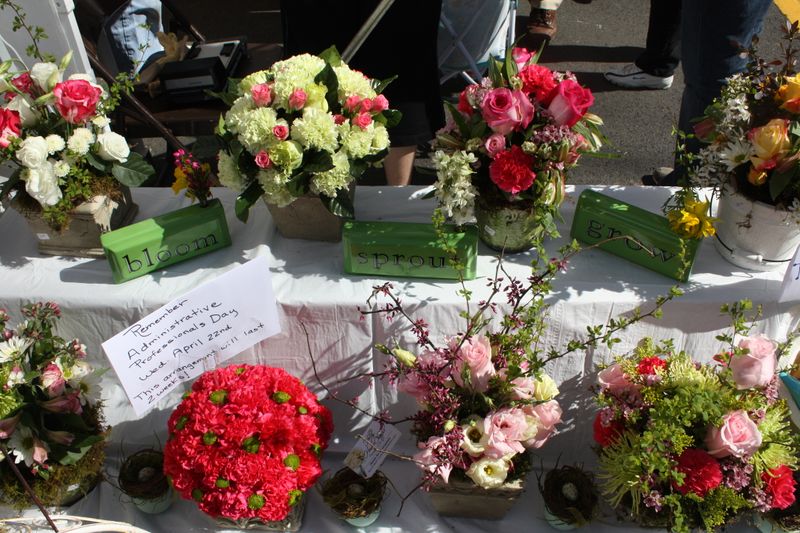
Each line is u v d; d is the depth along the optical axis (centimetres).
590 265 141
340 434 156
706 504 118
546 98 124
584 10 442
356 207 161
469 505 136
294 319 139
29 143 127
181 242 142
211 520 140
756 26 208
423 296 135
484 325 126
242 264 135
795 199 120
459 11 277
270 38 422
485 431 117
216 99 238
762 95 124
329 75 129
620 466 122
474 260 135
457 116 129
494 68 129
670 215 129
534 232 134
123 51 249
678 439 114
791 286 127
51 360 128
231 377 130
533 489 147
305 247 150
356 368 146
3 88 135
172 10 263
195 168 140
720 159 127
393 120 139
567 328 137
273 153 123
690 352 143
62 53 190
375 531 139
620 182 300
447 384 125
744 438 115
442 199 129
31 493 113
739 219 131
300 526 140
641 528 137
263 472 120
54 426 132
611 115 345
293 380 134
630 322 120
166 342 130
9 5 164
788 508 128
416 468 150
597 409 148
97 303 137
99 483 147
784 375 131
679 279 134
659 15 337
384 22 189
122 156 137
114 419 154
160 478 138
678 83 372
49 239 146
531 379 125
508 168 120
